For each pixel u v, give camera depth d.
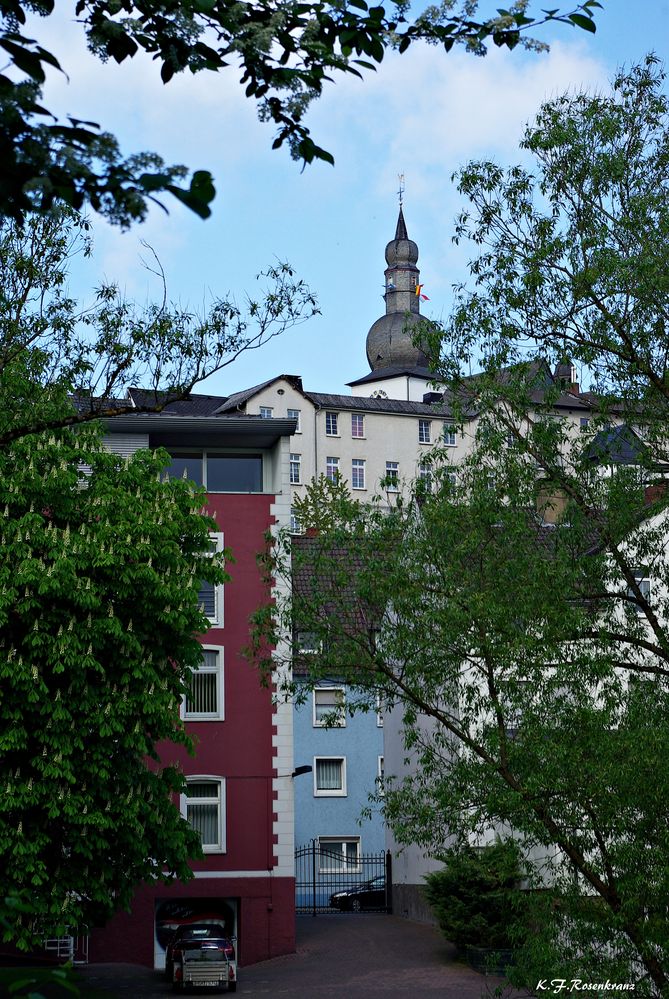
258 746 38.81
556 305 22.97
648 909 19.70
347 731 57.88
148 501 29.28
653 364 22.59
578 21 6.84
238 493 40.47
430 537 22.78
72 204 5.10
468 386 23.78
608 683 21.36
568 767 20.25
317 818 57.25
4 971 5.24
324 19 6.81
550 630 21.25
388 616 23.44
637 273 22.02
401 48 7.00
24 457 28.11
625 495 22.31
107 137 4.90
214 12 6.31
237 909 38.19
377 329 162.88
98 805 28.19
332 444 117.31
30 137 5.00
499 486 22.75
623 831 20.12
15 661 26.77
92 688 27.47
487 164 23.78
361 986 32.81
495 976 33.59
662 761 19.77
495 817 22.02
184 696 38.78
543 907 20.55
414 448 120.88
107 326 15.36
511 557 22.42
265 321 15.13
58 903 27.14
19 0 5.57
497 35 6.90
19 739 26.77
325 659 23.34
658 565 22.83
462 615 21.47
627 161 23.08
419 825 22.31
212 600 39.53
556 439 22.92
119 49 6.19
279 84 6.46
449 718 25.83
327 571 23.64
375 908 51.81
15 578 26.09
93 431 29.42
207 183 4.93
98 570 27.75
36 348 15.74
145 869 28.98
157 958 37.00
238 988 32.97
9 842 26.41
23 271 15.45
